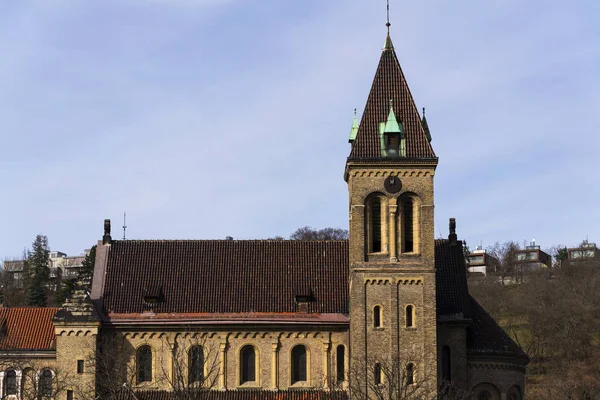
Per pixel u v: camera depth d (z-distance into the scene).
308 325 103.06
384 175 100.19
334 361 103.31
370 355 98.06
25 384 102.94
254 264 108.69
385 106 102.69
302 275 107.50
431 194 100.12
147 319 103.12
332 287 106.44
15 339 104.56
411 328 98.44
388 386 93.75
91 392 99.06
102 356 96.62
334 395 100.56
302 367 103.88
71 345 100.69
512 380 106.31
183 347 103.19
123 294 105.75
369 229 100.06
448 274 108.25
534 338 171.75
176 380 96.25
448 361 104.38
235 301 105.25
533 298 184.12
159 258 109.12
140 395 101.50
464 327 104.69
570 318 172.00
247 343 103.62
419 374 97.62
